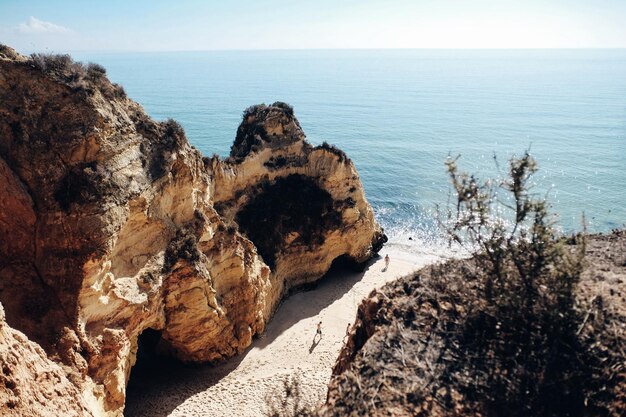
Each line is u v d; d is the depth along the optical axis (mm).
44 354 14203
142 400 23281
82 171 18719
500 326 7469
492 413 6477
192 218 25250
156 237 22641
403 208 58969
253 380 24953
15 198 18016
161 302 22703
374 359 7535
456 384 6887
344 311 34344
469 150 93000
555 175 68938
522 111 150500
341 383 7453
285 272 36750
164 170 22875
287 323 32281
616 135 104000
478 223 9039
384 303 8836
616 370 6496
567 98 184875
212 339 25891
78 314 17766
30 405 11711
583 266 7750
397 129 121812
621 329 6992
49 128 18797
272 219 36750
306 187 39219
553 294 7578
